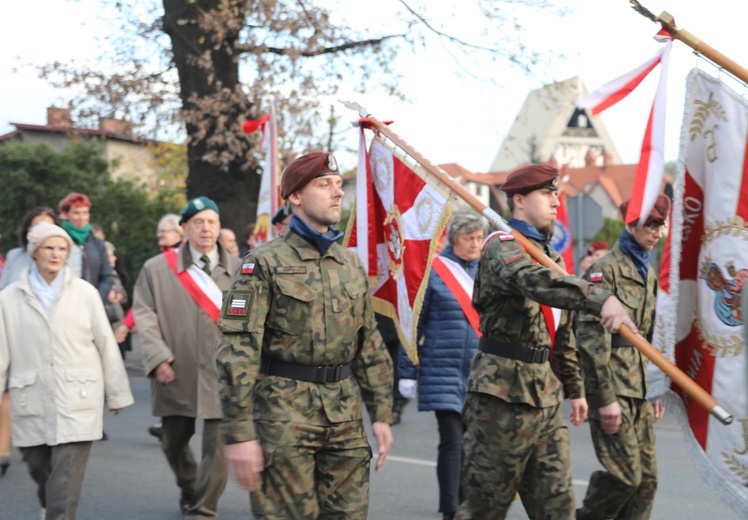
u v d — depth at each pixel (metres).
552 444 5.17
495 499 5.21
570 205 14.53
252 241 14.00
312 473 4.47
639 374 5.93
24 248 8.77
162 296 7.18
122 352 11.25
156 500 7.89
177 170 32.50
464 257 7.36
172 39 18.45
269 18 17.73
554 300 4.50
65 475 6.01
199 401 6.97
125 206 30.56
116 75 20.36
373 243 6.03
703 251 4.41
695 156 4.39
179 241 9.60
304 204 4.55
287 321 4.43
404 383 7.41
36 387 6.06
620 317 4.27
